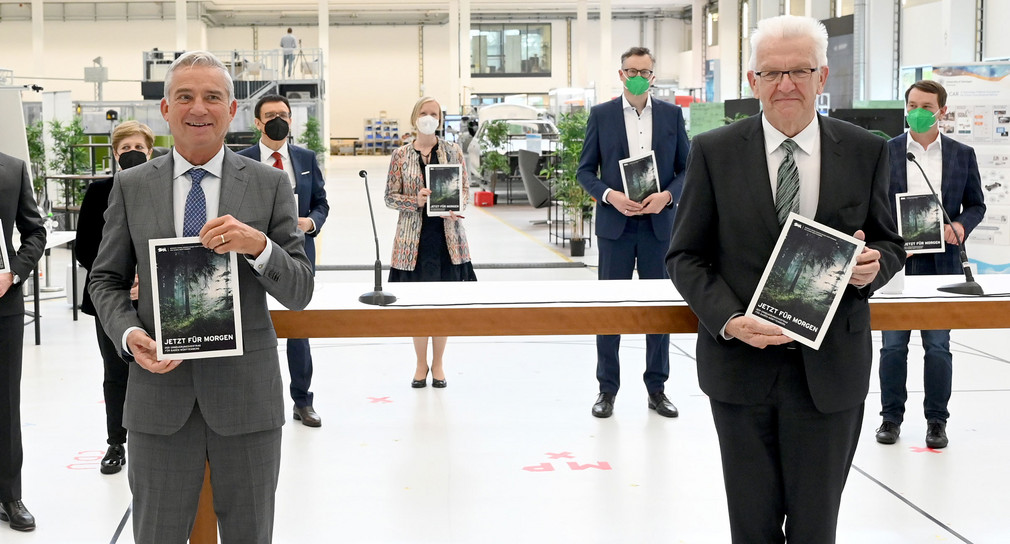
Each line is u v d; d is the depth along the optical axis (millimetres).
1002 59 8203
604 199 4512
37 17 27188
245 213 2127
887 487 3691
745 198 2221
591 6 33375
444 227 4902
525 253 10484
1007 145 7348
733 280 2248
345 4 32594
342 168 27234
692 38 30719
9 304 3215
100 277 2156
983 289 3023
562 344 6453
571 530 3295
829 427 2229
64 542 3203
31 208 3283
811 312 2123
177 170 2139
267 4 31609
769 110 2189
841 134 2230
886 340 4277
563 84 34125
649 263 4574
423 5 33094
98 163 12305
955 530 3275
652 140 4598
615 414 4723
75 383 5340
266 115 4316
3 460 3279
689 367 5730
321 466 3967
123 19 31141
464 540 3217
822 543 2254
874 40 14242
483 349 6312
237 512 2178
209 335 2041
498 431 4449
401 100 35094
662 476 3828
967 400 4941
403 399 5035
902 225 3500
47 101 12359
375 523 3363
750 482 2281
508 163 16531
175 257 2029
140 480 2160
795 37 2131
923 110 3990
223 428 2115
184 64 2086
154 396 2123
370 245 11141
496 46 33906
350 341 6602
